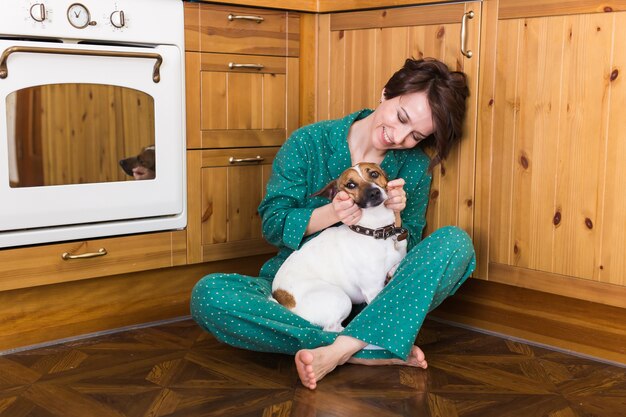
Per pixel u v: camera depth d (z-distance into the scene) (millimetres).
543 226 1984
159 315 2295
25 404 1638
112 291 2186
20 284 1961
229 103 2320
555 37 1906
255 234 2439
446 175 2172
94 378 1800
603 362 1957
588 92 1859
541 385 1783
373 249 1878
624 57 1786
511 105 2012
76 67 1960
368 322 1798
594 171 1869
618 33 1792
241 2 2281
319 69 2514
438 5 2145
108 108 2039
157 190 2168
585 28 1849
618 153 1820
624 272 1844
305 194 2062
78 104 1982
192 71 2219
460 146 2127
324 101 2512
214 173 2312
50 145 1950
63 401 1655
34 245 1986
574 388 1766
